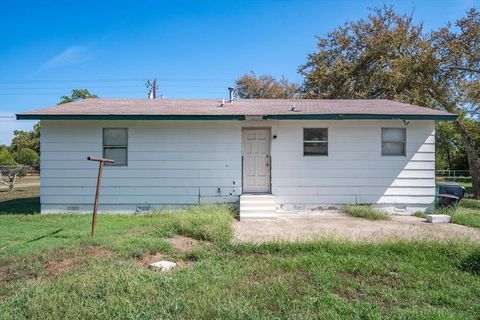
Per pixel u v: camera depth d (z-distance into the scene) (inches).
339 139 453.1
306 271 208.4
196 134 450.6
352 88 910.4
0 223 361.1
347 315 150.9
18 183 1035.3
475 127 810.2
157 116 421.1
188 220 326.0
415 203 450.3
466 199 729.0
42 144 441.7
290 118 423.2
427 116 422.3
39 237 288.5
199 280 188.7
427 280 195.3
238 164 450.3
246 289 177.3
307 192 452.1
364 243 263.3
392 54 852.0
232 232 310.8
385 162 451.5
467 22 742.5
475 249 236.1
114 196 446.0
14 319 146.6
